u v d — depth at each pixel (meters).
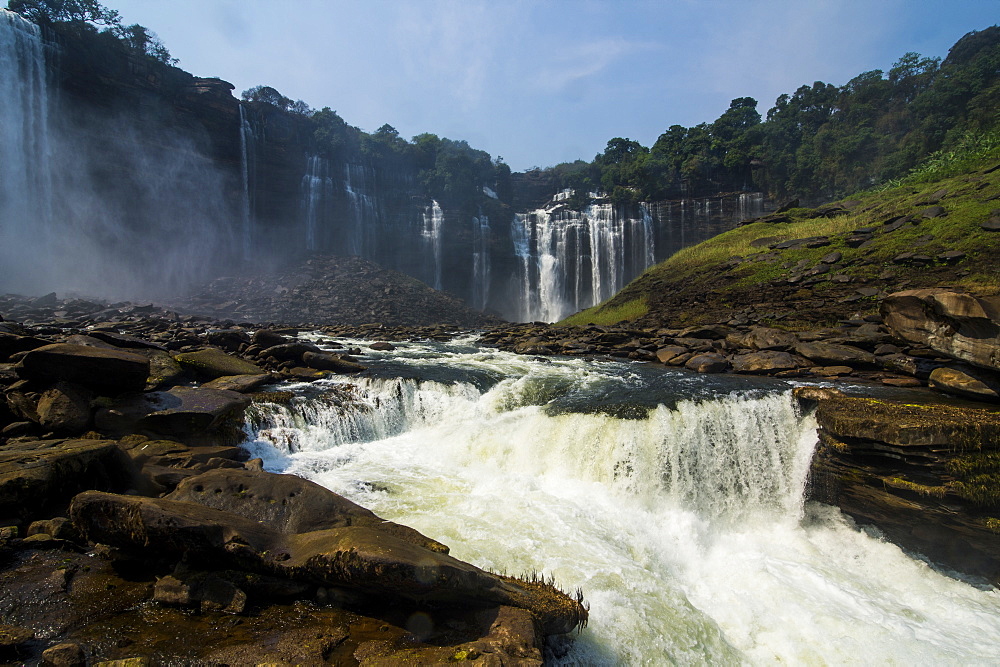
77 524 5.21
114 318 24.12
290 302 37.66
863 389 12.04
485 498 8.65
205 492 6.15
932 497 7.79
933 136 42.53
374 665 4.02
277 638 4.34
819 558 8.58
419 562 4.56
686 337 19.83
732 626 6.66
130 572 5.18
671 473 9.94
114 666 3.84
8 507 5.61
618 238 54.69
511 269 57.34
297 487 6.30
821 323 18.70
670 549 8.21
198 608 4.70
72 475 6.26
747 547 8.96
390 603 4.86
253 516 5.89
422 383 13.27
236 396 10.14
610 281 54.34
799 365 14.85
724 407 10.75
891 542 8.52
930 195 25.38
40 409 7.90
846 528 9.15
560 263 55.53
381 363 16.62
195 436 9.03
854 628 6.52
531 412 11.95
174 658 4.06
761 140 58.62
